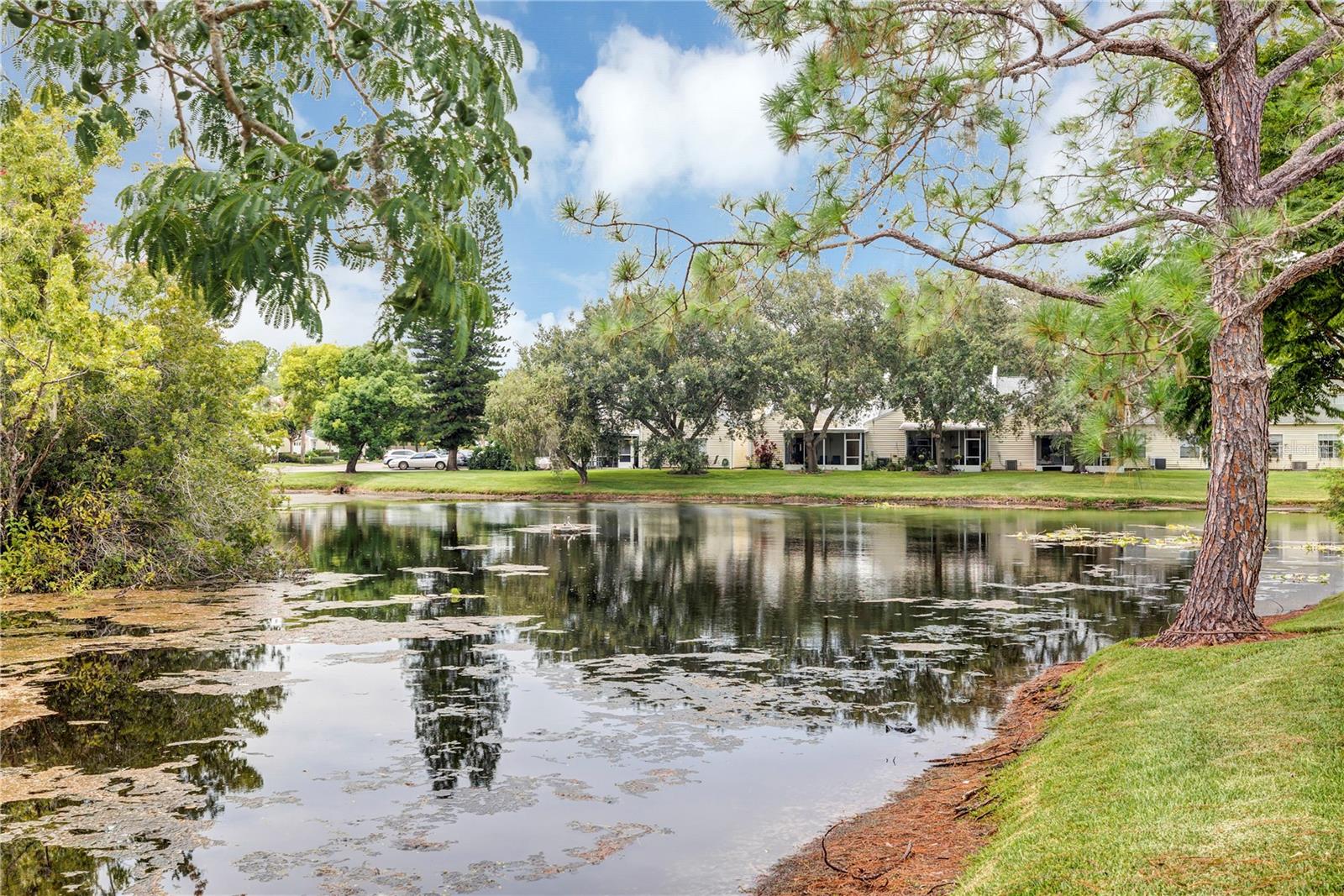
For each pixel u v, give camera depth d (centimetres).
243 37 277
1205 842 372
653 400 4350
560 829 523
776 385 4412
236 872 469
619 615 1209
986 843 468
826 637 1056
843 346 4525
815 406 4759
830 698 798
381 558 1844
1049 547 2011
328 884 455
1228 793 429
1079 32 594
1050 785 503
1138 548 1975
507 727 717
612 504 3628
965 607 1258
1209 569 786
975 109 597
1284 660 644
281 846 500
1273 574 1520
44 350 1262
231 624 1144
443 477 4909
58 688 834
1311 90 934
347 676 880
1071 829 422
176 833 518
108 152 967
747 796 570
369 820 538
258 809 554
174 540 1501
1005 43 578
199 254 202
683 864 474
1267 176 759
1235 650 706
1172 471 4362
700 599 1337
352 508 3375
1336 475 1465
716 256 621
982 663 922
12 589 1384
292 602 1309
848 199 626
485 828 524
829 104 587
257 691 824
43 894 443
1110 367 541
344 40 262
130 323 1365
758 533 2348
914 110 593
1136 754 513
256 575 1562
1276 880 327
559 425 4188
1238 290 587
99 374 1380
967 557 1834
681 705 779
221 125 266
